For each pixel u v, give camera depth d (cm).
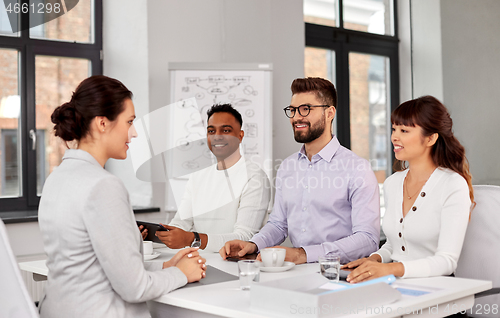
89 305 130
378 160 456
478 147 361
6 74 341
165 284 135
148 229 202
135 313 136
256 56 377
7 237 129
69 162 137
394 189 188
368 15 455
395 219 182
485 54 364
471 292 134
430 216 170
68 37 364
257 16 378
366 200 199
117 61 366
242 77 344
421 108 174
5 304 125
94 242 126
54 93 358
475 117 367
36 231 301
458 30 383
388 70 464
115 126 140
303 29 392
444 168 175
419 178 180
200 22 364
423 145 175
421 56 409
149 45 347
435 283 139
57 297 134
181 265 147
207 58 366
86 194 127
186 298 128
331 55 433
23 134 344
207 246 209
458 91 381
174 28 356
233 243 192
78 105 137
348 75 439
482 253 180
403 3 464
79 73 368
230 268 169
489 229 180
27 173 344
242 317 114
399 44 467
